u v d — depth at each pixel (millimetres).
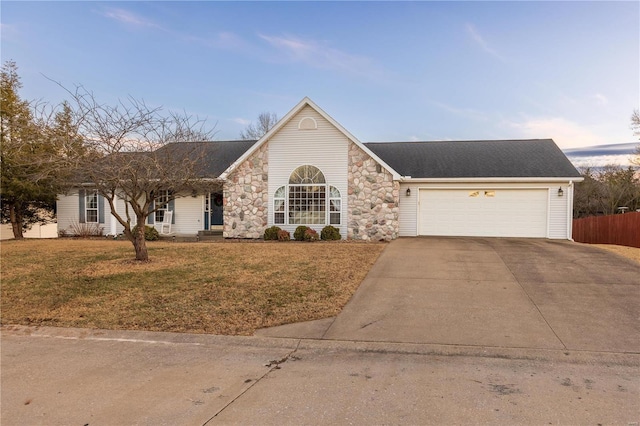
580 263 10578
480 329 6180
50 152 13234
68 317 7004
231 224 17375
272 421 3674
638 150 30297
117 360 5246
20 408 3982
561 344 5551
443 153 19984
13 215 19281
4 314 7227
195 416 3779
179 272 9859
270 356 5363
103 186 10469
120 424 3664
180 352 5523
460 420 3654
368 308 7254
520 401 4008
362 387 4367
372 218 16453
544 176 16891
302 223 17000
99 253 12844
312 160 16891
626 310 6934
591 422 3615
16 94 18172
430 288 8469
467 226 17719
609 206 33188
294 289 8391
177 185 11484
